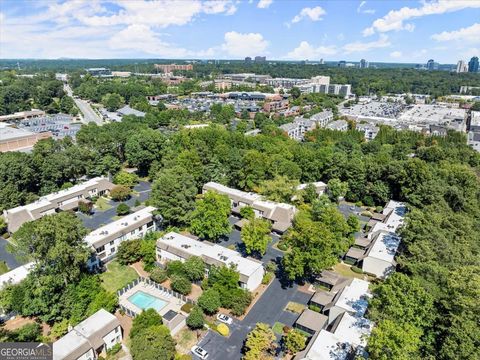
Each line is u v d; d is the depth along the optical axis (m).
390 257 79.06
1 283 66.31
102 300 63.00
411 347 43.56
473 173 116.38
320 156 131.88
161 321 60.12
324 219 83.00
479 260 67.81
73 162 122.94
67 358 50.22
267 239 80.38
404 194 113.69
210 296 64.38
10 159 106.56
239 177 123.75
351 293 66.62
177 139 147.88
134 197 120.94
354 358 50.97
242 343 58.50
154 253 81.56
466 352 44.03
